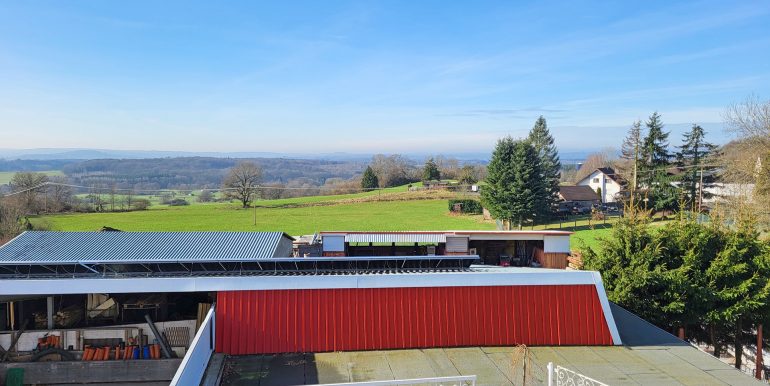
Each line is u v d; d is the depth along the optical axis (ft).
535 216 181.68
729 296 59.06
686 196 187.52
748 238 65.21
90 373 43.50
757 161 126.31
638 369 39.83
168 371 44.01
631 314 53.98
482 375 38.32
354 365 39.73
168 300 51.93
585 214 214.90
